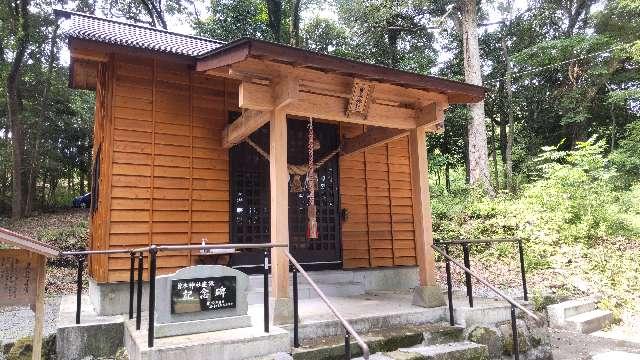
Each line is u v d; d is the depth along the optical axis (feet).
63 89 70.33
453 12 51.24
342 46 62.03
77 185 91.35
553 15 59.82
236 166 22.52
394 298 21.77
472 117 46.88
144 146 20.13
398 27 53.62
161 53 19.20
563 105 55.67
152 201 20.01
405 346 16.06
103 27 22.98
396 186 28.60
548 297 25.34
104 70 21.53
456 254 37.68
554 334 22.95
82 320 16.84
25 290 11.40
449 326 17.70
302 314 16.96
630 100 54.54
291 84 15.79
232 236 21.77
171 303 13.76
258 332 14.02
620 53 48.85
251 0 61.93
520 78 60.13
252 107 16.38
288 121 23.93
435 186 70.13
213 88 22.33
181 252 20.39
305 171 22.47
